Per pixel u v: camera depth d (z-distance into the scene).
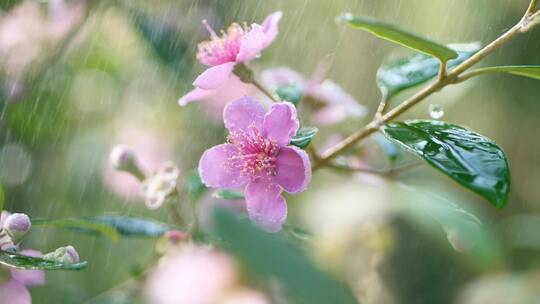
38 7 0.60
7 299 0.43
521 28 0.41
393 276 0.69
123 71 0.67
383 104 0.45
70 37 0.61
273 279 0.31
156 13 0.63
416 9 0.78
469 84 0.60
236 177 0.42
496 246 0.46
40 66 0.60
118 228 0.47
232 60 0.44
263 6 0.72
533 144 0.77
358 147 0.51
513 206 0.77
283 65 0.76
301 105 0.52
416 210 0.48
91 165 0.67
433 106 0.46
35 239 0.63
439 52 0.41
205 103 0.63
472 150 0.40
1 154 0.61
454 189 0.66
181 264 0.46
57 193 0.65
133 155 0.49
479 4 0.76
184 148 0.69
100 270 0.64
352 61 0.78
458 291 0.70
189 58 0.64
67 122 0.65
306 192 0.60
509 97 0.76
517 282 0.53
